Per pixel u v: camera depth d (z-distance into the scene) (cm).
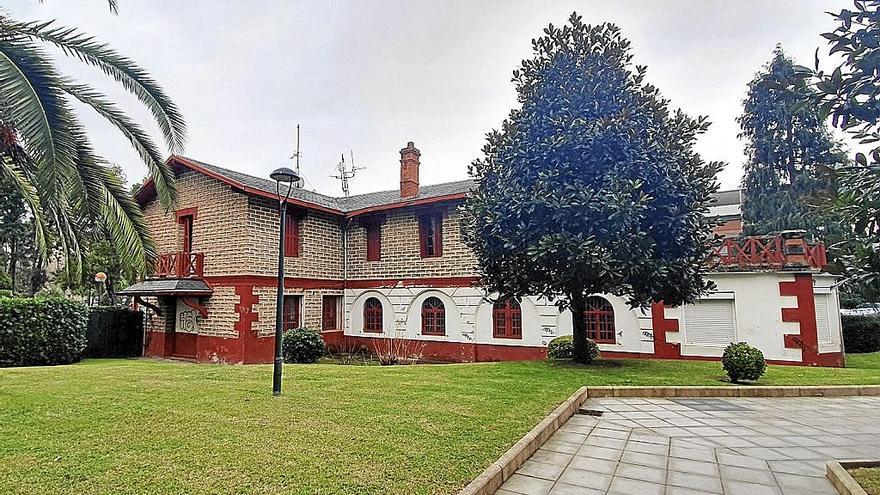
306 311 1579
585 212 781
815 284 1120
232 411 555
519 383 753
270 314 1470
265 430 484
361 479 372
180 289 1416
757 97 2019
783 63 1905
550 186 821
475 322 1452
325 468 391
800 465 458
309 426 501
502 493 390
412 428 502
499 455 439
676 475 432
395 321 1598
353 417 539
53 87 579
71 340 1286
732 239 1179
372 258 1686
